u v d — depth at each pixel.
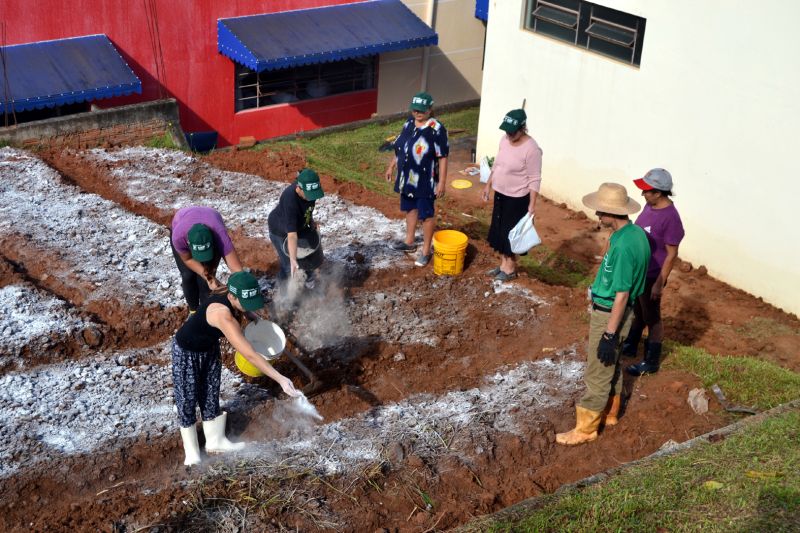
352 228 11.09
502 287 9.65
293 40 17.45
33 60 15.27
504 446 6.93
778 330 9.73
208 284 7.42
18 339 8.02
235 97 18.31
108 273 9.45
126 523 5.92
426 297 9.40
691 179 11.30
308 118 19.36
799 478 5.96
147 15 16.55
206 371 6.42
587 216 13.09
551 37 13.13
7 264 9.29
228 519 5.96
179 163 13.00
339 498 6.25
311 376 7.49
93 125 13.27
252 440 6.95
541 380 7.86
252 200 11.88
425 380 7.91
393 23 18.81
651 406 7.42
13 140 12.74
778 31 9.81
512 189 9.20
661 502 5.81
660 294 7.59
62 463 6.53
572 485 6.21
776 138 10.09
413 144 9.45
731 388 7.68
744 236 10.74
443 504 6.29
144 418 7.13
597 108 12.51
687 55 10.94
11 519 6.08
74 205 11.12
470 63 21.06
